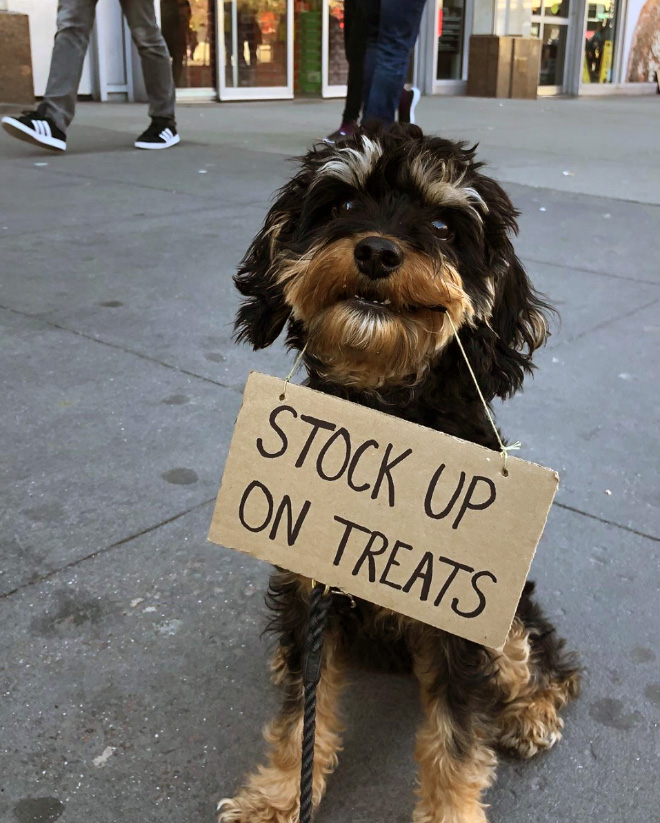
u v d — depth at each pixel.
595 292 2.06
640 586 1.09
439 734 0.78
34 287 1.95
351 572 0.66
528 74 6.62
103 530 1.15
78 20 3.18
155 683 0.92
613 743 0.87
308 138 3.87
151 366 1.61
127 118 4.34
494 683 0.82
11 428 1.38
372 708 0.92
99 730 0.86
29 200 2.65
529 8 6.62
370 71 2.99
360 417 0.65
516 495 0.62
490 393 0.82
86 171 3.07
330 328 0.74
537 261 2.27
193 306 1.89
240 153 3.47
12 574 1.06
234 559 1.12
